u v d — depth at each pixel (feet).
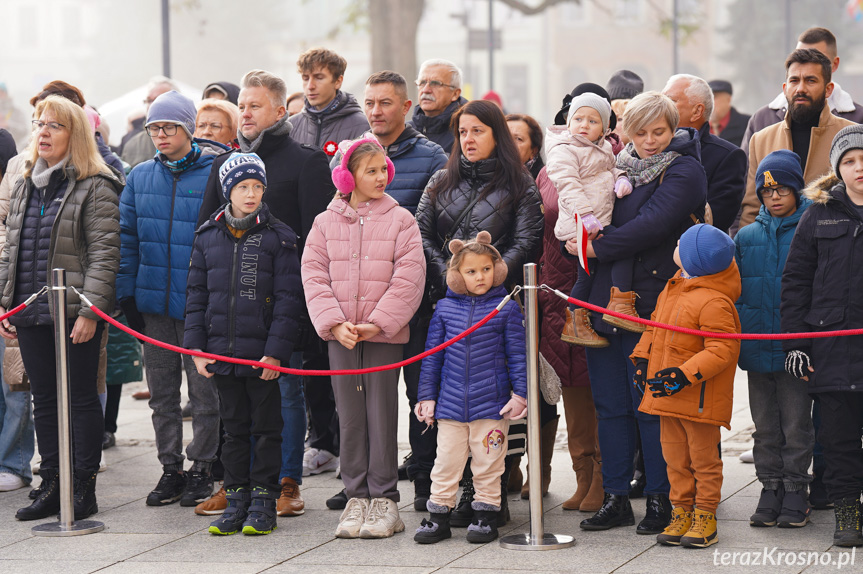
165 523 21.65
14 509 22.98
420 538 19.62
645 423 20.08
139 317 23.48
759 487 22.98
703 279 18.84
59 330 21.04
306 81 25.29
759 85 193.88
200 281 20.85
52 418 22.53
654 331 19.21
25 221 22.48
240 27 189.67
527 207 20.97
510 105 234.58
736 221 26.86
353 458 20.62
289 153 22.30
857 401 18.89
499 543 19.51
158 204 23.06
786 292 19.30
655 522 19.92
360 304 20.25
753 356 20.48
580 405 21.88
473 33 126.31
